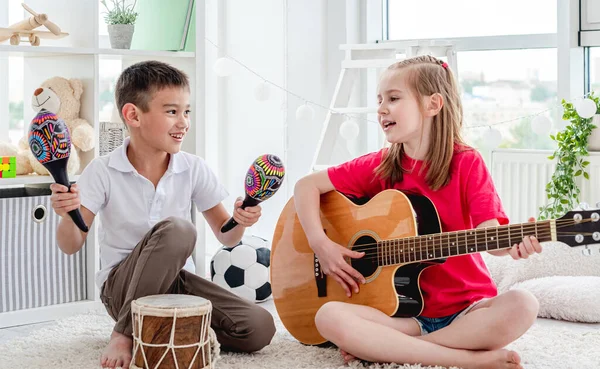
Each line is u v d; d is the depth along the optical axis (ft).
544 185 10.36
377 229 6.62
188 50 9.41
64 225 6.55
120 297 6.71
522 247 5.78
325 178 7.11
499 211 6.47
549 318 8.00
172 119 6.91
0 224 8.05
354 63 10.63
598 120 9.91
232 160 12.81
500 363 5.87
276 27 12.04
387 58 10.52
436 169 6.65
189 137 9.46
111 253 7.06
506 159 10.66
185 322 5.65
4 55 8.74
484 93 11.30
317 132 11.71
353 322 6.10
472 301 6.48
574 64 10.37
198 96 9.37
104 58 9.28
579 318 7.80
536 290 8.13
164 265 6.30
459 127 6.86
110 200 7.05
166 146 6.93
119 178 7.06
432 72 6.73
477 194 6.48
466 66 11.43
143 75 6.88
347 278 6.57
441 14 11.69
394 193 6.59
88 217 6.89
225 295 6.81
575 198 10.00
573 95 10.39
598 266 8.75
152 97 6.84
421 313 6.52
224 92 12.87
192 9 9.39
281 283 7.11
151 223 7.13
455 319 6.40
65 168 6.15
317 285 6.91
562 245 8.91
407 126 6.68
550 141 10.77
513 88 11.05
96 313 8.32
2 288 8.09
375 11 11.88
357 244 6.66
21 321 8.16
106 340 7.14
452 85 6.84
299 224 7.11
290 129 11.95
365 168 7.11
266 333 6.72
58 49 8.38
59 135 6.00
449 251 6.16
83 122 8.75
